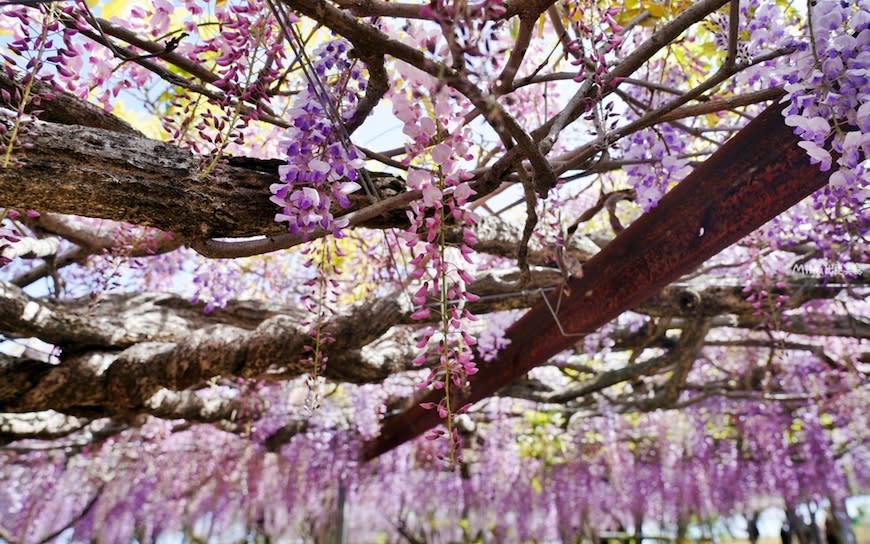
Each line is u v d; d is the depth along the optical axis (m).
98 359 2.61
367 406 4.41
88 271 3.05
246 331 2.66
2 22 1.19
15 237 1.17
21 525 6.30
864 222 1.72
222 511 8.67
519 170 1.30
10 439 3.47
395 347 3.23
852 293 2.72
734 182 1.49
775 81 1.38
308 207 1.08
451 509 7.88
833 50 1.01
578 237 2.79
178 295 2.93
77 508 7.20
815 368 4.76
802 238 2.43
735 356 4.97
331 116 1.07
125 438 5.46
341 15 0.91
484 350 2.75
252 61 1.11
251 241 1.24
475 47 0.81
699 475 7.38
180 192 1.23
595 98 1.25
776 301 2.83
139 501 7.28
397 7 0.94
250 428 4.83
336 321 2.65
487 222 2.40
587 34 1.24
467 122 1.14
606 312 2.04
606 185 3.29
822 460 6.54
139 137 1.29
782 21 1.34
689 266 1.68
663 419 6.74
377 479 7.15
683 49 2.13
